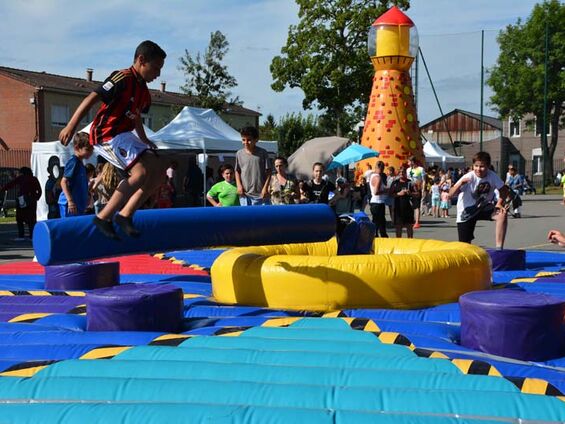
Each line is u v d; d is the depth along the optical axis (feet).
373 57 69.46
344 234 24.40
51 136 106.01
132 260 30.86
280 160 30.71
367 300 19.42
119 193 16.19
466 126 185.88
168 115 118.73
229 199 32.60
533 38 153.17
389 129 68.28
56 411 11.25
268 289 19.94
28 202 49.93
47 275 24.14
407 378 12.49
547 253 31.12
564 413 10.90
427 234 51.67
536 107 157.17
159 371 13.15
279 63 104.17
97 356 14.40
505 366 13.44
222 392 11.93
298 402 11.55
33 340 16.15
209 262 30.32
